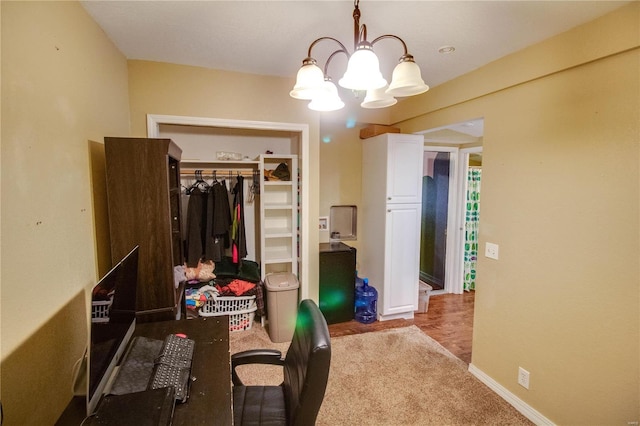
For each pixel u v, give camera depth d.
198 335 1.61
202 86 2.57
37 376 1.15
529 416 2.02
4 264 0.98
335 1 1.57
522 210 2.06
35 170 1.16
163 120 2.48
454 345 2.97
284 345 2.89
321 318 1.33
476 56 2.19
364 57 1.16
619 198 1.56
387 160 3.30
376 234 3.54
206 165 3.34
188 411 1.08
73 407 1.26
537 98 1.96
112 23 1.80
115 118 2.11
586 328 1.71
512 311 2.15
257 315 3.35
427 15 1.68
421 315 3.67
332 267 3.37
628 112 1.52
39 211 1.18
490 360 2.33
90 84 1.70
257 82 2.73
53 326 1.27
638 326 1.50
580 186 1.72
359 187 3.90
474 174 4.33
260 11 1.68
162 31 1.92
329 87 1.30
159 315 1.95
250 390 1.61
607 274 1.61
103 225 1.86
